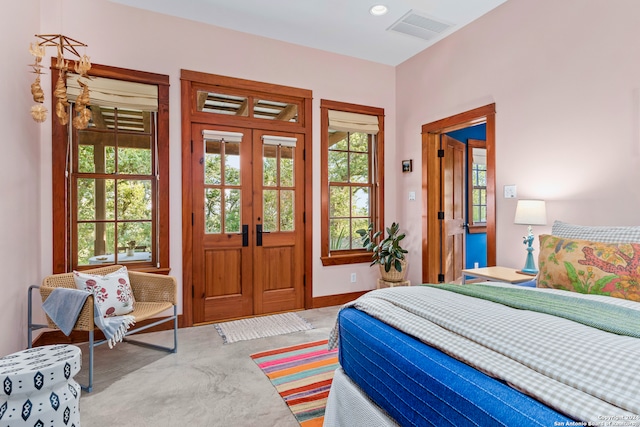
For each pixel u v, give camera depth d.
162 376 2.19
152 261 3.08
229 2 2.89
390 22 3.23
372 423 1.24
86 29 2.76
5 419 0.85
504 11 2.95
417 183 3.96
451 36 3.47
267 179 3.54
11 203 2.13
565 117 2.51
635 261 1.59
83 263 2.83
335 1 2.89
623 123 2.19
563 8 2.52
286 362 2.38
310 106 3.71
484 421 0.81
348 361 1.51
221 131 3.30
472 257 4.80
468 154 4.75
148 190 3.07
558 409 0.72
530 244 2.58
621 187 2.20
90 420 1.72
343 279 3.93
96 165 2.87
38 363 0.95
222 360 2.42
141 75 2.94
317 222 3.77
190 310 3.14
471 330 1.07
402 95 4.16
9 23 2.12
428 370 1.01
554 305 1.25
